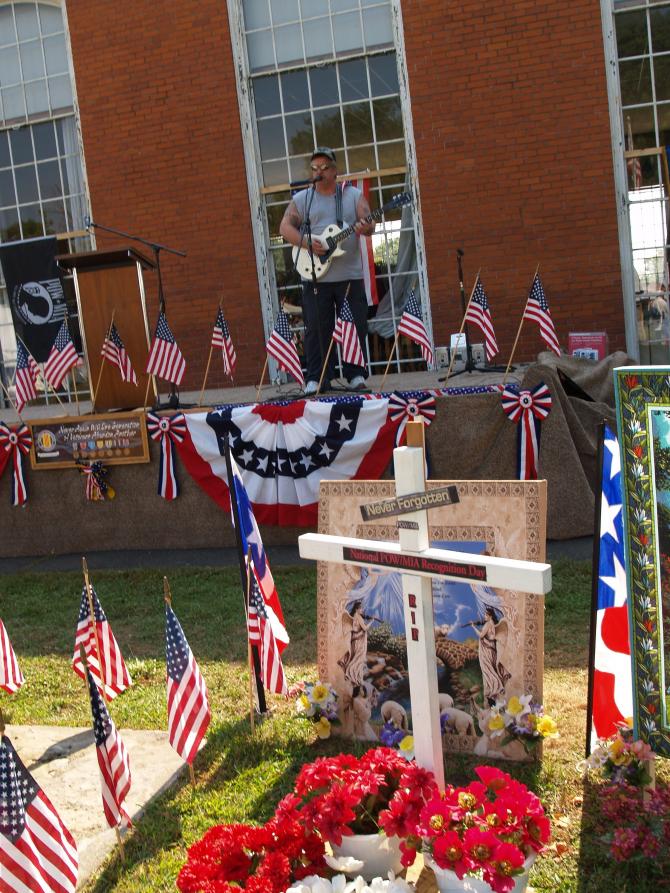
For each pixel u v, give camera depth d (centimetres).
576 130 913
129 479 759
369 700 405
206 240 1025
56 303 913
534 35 912
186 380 1046
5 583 720
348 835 296
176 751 374
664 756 320
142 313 795
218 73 1002
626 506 312
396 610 402
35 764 415
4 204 1115
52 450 771
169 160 1027
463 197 947
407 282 993
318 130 1004
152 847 342
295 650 517
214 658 518
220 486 725
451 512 390
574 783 353
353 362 728
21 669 541
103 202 1055
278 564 678
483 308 693
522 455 655
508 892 265
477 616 384
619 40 912
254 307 1020
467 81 934
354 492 413
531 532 377
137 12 1014
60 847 290
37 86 1081
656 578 311
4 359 1126
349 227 780
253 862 293
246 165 1005
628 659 345
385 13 967
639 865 299
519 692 375
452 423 668
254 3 999
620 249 916
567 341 937
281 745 408
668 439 299
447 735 387
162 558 736
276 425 702
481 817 284
